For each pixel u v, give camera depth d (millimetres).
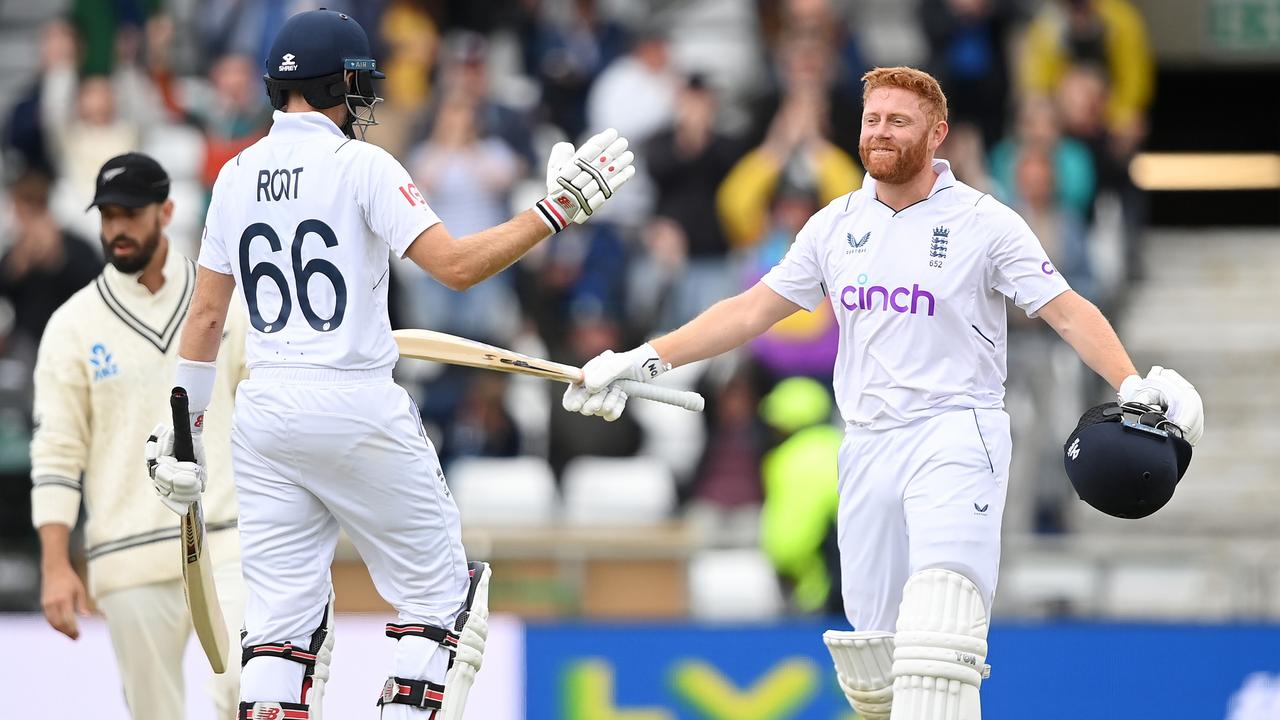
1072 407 35250
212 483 18828
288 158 14953
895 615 16609
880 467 16250
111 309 19047
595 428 35562
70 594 19172
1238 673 28219
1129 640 28312
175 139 40688
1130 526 38562
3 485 34812
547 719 28234
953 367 16109
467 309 37469
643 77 41500
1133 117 42375
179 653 19141
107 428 19047
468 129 38688
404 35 41531
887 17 47031
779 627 28250
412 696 15117
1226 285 45500
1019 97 40188
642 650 28344
